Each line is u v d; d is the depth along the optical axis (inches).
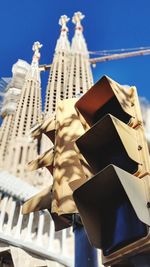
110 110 134.5
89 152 119.4
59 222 151.5
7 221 449.1
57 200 122.7
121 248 93.0
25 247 363.3
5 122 2311.8
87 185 100.8
